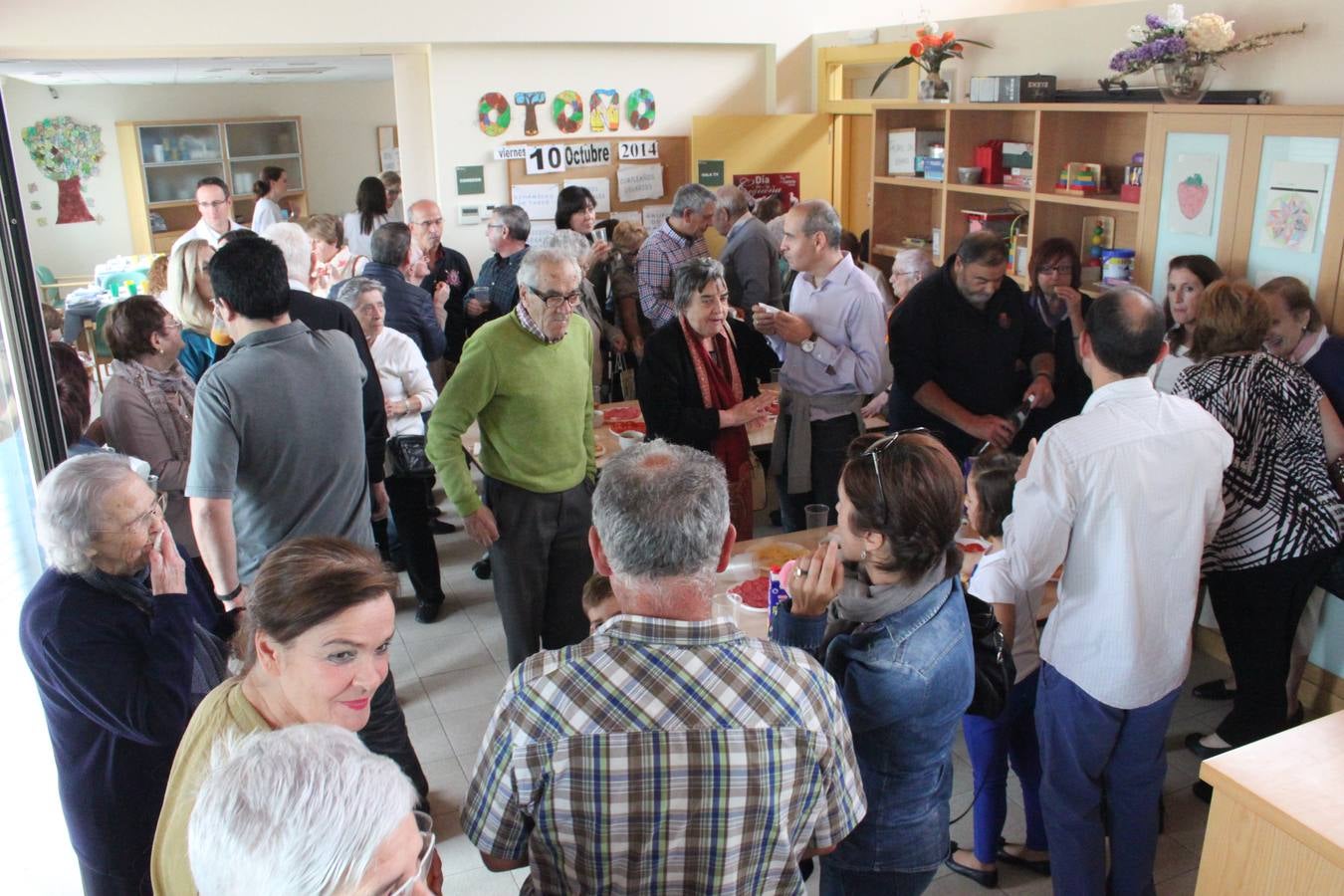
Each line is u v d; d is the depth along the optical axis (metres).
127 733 1.91
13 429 2.24
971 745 2.72
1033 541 2.29
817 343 3.75
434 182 6.56
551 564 3.26
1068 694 2.37
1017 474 2.64
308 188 11.41
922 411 3.80
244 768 1.01
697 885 1.38
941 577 1.84
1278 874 1.69
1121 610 2.26
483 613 4.45
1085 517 2.25
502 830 1.40
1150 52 4.05
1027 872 2.87
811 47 6.98
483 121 6.46
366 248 6.87
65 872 2.33
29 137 9.88
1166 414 2.25
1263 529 3.04
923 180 5.73
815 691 1.43
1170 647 2.31
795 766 1.38
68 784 1.98
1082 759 2.40
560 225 6.11
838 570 1.80
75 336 6.94
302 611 1.53
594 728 1.33
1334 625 3.61
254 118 10.80
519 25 6.23
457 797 3.22
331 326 3.52
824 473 3.89
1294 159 3.60
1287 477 3.04
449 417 3.01
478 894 2.81
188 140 10.58
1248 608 3.14
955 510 1.78
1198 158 3.98
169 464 3.23
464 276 6.05
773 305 5.52
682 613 1.41
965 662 1.85
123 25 5.46
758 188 6.98
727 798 1.34
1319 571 3.07
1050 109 4.66
